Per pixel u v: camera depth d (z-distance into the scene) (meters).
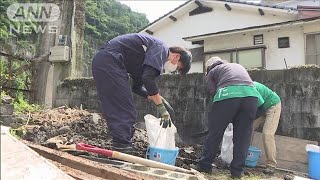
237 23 12.74
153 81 2.78
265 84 4.72
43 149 2.29
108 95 2.82
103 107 2.85
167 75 5.51
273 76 4.68
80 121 4.50
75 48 7.22
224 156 3.92
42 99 6.74
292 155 4.38
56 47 6.85
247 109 3.29
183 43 13.97
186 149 4.51
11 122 3.68
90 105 6.39
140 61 2.97
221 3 12.75
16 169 1.25
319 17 9.60
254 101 3.32
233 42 11.68
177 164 3.43
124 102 2.83
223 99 3.30
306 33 10.30
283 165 4.42
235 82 3.34
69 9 7.18
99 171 1.95
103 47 2.98
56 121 4.43
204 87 5.20
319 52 10.11
